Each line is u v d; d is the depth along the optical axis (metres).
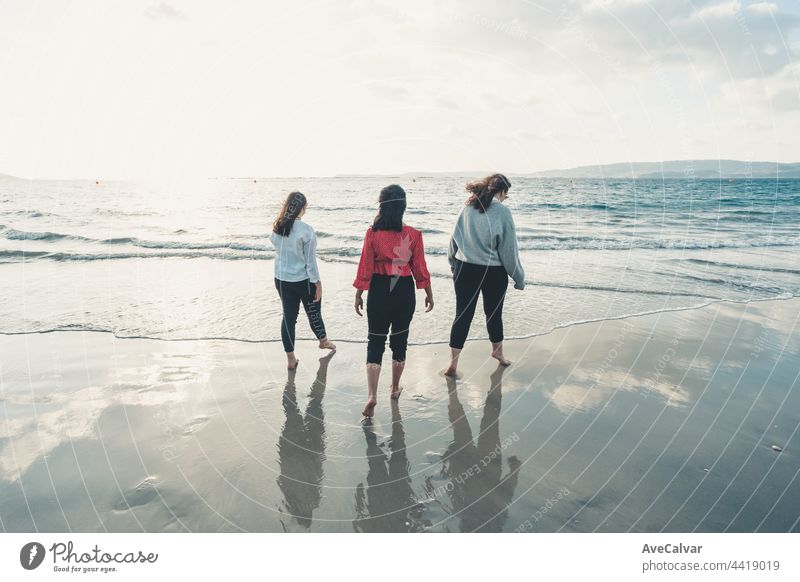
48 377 3.64
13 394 3.36
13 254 8.49
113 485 2.40
